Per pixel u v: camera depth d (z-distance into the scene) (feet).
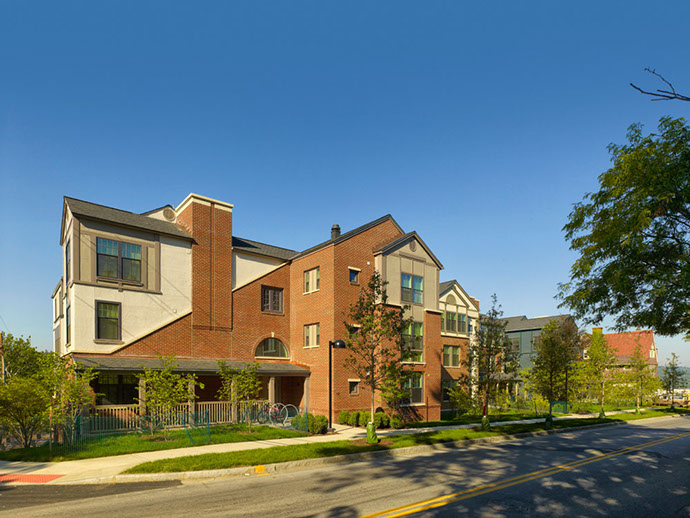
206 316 82.79
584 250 37.27
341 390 82.84
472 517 27.40
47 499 32.24
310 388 88.48
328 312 86.28
